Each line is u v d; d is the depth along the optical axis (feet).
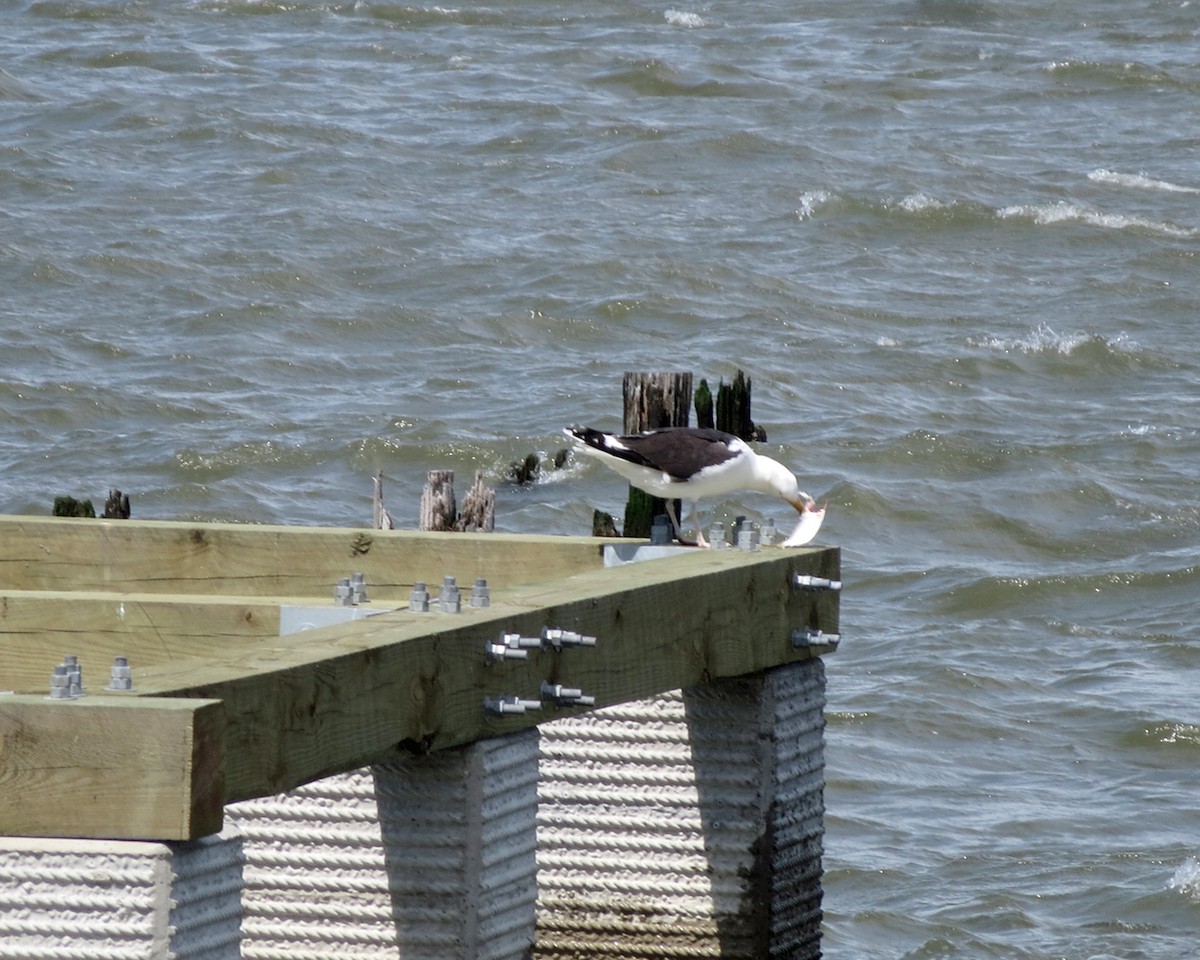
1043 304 360.48
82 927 46.60
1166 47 560.20
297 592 83.35
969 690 187.52
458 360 315.37
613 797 78.43
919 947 125.08
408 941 64.49
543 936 79.05
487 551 82.38
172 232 372.79
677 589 71.72
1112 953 124.16
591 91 499.51
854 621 214.28
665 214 404.57
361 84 495.41
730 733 77.97
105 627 73.10
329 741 54.39
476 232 384.47
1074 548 245.45
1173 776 165.37
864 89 509.35
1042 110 501.56
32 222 373.40
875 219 408.26
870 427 288.92
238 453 263.08
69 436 270.26
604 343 328.08
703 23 580.30
